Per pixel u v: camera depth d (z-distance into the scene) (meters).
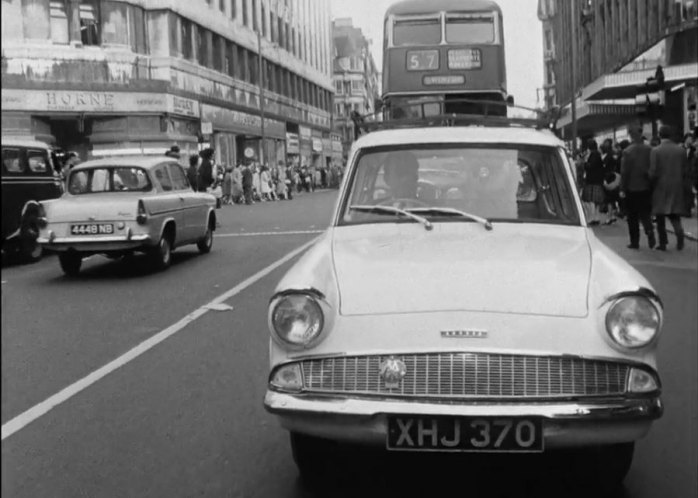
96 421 4.96
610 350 3.34
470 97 17.17
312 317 3.43
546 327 3.37
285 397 3.41
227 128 50.78
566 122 50.56
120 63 40.03
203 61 48.69
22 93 36.38
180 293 10.29
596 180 18.08
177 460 4.23
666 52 32.28
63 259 12.30
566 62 75.81
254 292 10.14
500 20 17.38
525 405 3.25
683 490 3.71
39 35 37.78
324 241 4.48
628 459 3.65
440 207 4.82
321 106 83.50
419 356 3.34
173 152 19.94
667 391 5.38
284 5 68.00
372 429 3.31
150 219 11.91
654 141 16.50
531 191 4.88
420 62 17.30
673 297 8.86
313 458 3.81
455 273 3.73
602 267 3.76
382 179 5.02
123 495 3.76
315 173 69.69
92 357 6.77
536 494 3.68
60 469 4.12
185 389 5.67
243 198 39.28
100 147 39.69
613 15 46.59
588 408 3.24
